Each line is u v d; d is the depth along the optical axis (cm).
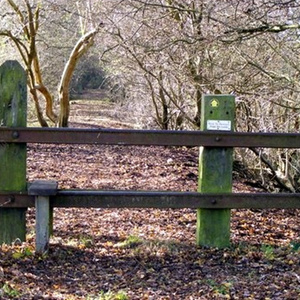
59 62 2191
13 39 1556
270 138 456
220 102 454
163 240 502
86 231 560
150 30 910
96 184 880
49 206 446
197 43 804
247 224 639
